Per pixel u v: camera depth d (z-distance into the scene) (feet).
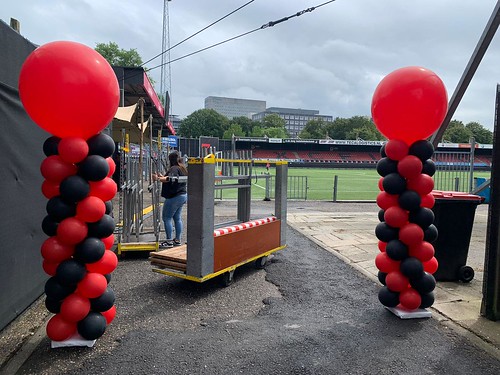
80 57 9.79
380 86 13.09
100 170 10.46
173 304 14.85
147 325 12.85
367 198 59.00
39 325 12.85
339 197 60.29
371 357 10.88
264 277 18.47
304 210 43.86
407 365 10.49
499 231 13.21
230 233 16.97
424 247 13.21
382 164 13.41
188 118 337.31
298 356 10.87
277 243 20.99
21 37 13.91
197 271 15.42
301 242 26.40
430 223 13.28
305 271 19.48
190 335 12.12
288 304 14.97
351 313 14.10
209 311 14.17
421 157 12.94
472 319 13.58
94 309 11.37
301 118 649.20
